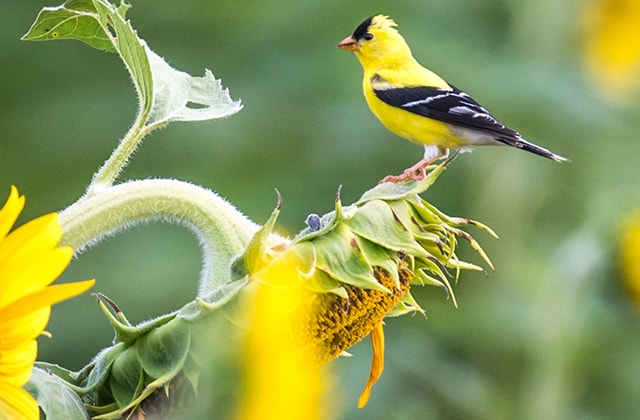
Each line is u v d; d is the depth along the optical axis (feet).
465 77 41.98
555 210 42.93
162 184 13.48
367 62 27.68
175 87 14.55
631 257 32.48
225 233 13.55
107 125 45.62
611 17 41.65
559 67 42.42
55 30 14.76
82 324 39.60
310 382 10.68
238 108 14.49
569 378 37.06
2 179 44.88
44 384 11.87
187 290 40.55
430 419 36.50
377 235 12.46
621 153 43.19
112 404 12.07
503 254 40.60
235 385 11.37
